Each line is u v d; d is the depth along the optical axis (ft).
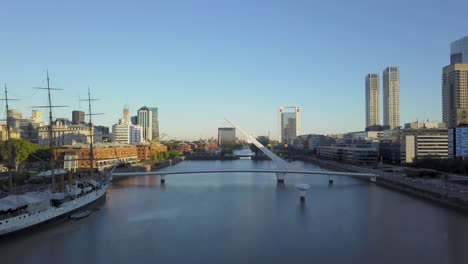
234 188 613.52
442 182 576.20
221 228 346.74
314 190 586.86
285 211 421.18
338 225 354.95
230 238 313.94
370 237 314.35
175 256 271.28
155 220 380.99
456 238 309.01
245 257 267.80
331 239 309.22
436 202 470.80
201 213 412.36
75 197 419.95
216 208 440.45
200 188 615.57
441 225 351.46
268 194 547.08
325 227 347.36
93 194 456.86
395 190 583.58
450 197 446.19
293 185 648.38
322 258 265.13
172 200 498.28
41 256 273.95
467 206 412.36
